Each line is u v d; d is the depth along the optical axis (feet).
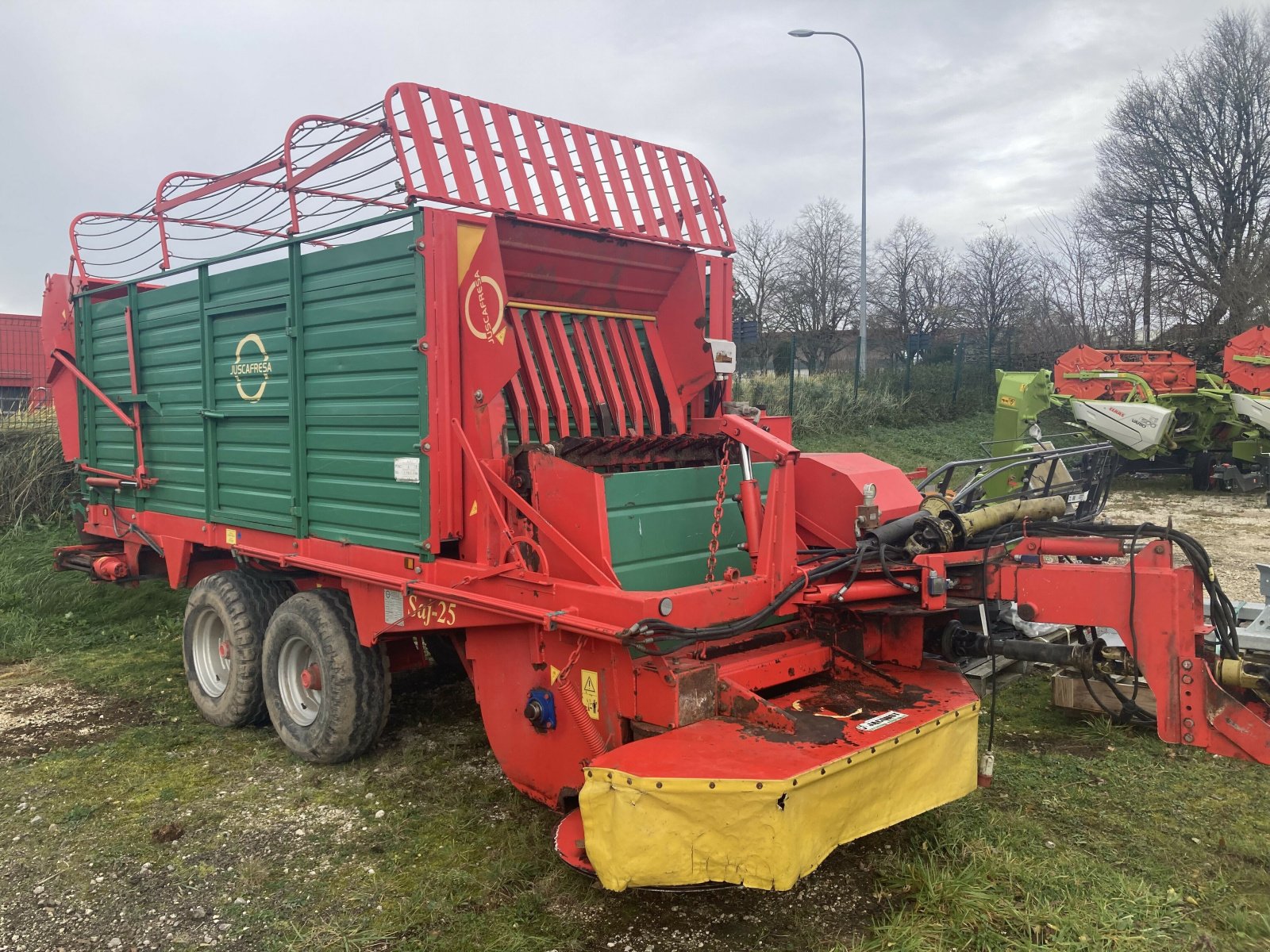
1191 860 11.48
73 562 23.29
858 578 13.14
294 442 15.17
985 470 35.60
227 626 16.96
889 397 66.28
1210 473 49.75
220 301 16.75
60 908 11.03
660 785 9.12
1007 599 12.48
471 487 12.69
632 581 12.17
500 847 12.21
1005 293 110.32
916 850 11.67
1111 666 17.11
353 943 10.12
